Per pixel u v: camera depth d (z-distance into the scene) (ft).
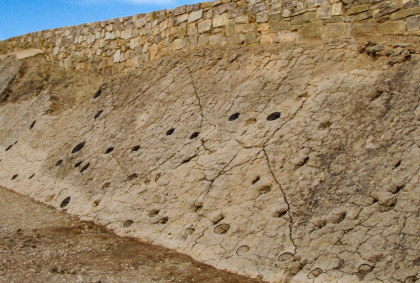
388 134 17.47
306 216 16.78
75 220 22.75
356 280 13.94
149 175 22.94
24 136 34.14
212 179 20.42
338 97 20.33
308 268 15.07
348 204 16.17
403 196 15.25
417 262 13.46
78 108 32.83
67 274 15.96
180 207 20.20
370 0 22.61
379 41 21.49
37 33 45.06
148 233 19.92
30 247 18.66
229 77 25.26
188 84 26.94
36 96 37.99
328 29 23.84
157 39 32.27
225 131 22.44
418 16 21.04
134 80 30.83
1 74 44.50
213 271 16.46
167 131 24.97
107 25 36.70
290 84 22.49
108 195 23.40
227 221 18.31
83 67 38.60
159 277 16.03
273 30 25.93
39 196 26.53
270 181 18.84
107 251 18.70
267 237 16.84
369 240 14.75
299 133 19.98
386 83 19.38
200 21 29.40
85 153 27.76
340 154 18.13
